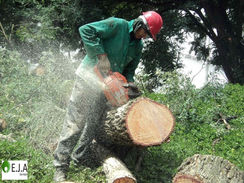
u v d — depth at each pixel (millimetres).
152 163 3301
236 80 9188
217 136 4203
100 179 2953
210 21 9750
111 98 2820
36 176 3035
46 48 7691
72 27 7949
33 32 7617
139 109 2789
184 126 4398
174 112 4664
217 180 2771
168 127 2826
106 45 2975
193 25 10312
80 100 3025
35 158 3223
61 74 5414
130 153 3213
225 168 2838
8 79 5039
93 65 3023
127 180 2734
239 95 5438
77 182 2947
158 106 2846
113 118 2895
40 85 4770
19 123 4094
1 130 3930
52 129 3930
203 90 5258
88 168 3051
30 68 5699
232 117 4777
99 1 8898
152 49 8828
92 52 2873
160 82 5457
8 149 3172
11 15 8031
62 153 3020
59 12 8133
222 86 5758
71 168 3092
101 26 2891
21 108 4426
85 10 7875
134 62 3227
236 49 9453
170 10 9273
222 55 9766
